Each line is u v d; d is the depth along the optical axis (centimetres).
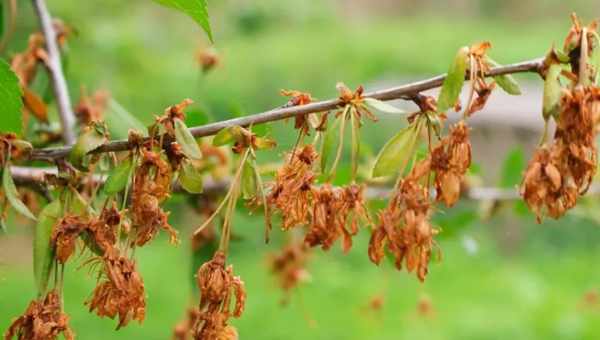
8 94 68
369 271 397
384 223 63
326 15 571
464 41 591
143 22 329
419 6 763
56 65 95
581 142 61
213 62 110
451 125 65
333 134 64
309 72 499
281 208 64
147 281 361
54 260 64
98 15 280
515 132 478
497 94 511
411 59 553
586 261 450
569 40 63
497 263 447
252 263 369
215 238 93
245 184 64
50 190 76
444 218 116
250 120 65
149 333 294
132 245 63
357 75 520
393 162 64
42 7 97
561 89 62
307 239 64
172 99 341
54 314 63
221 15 494
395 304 353
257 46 491
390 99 64
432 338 330
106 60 249
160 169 63
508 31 659
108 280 62
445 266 420
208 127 65
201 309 62
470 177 115
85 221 63
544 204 62
